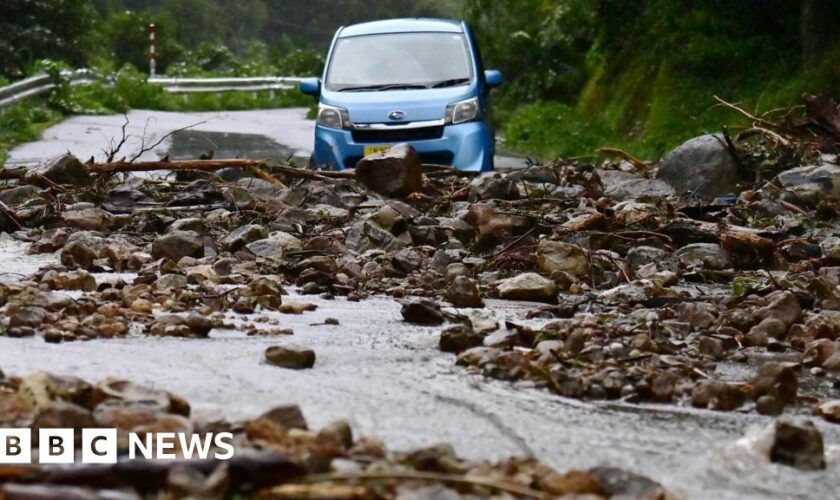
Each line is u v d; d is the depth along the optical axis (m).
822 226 15.42
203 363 7.45
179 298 9.77
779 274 12.62
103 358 7.50
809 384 7.71
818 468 5.58
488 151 20.52
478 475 4.82
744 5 35.56
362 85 21.09
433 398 6.77
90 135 33.66
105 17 112.50
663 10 38.59
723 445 5.98
